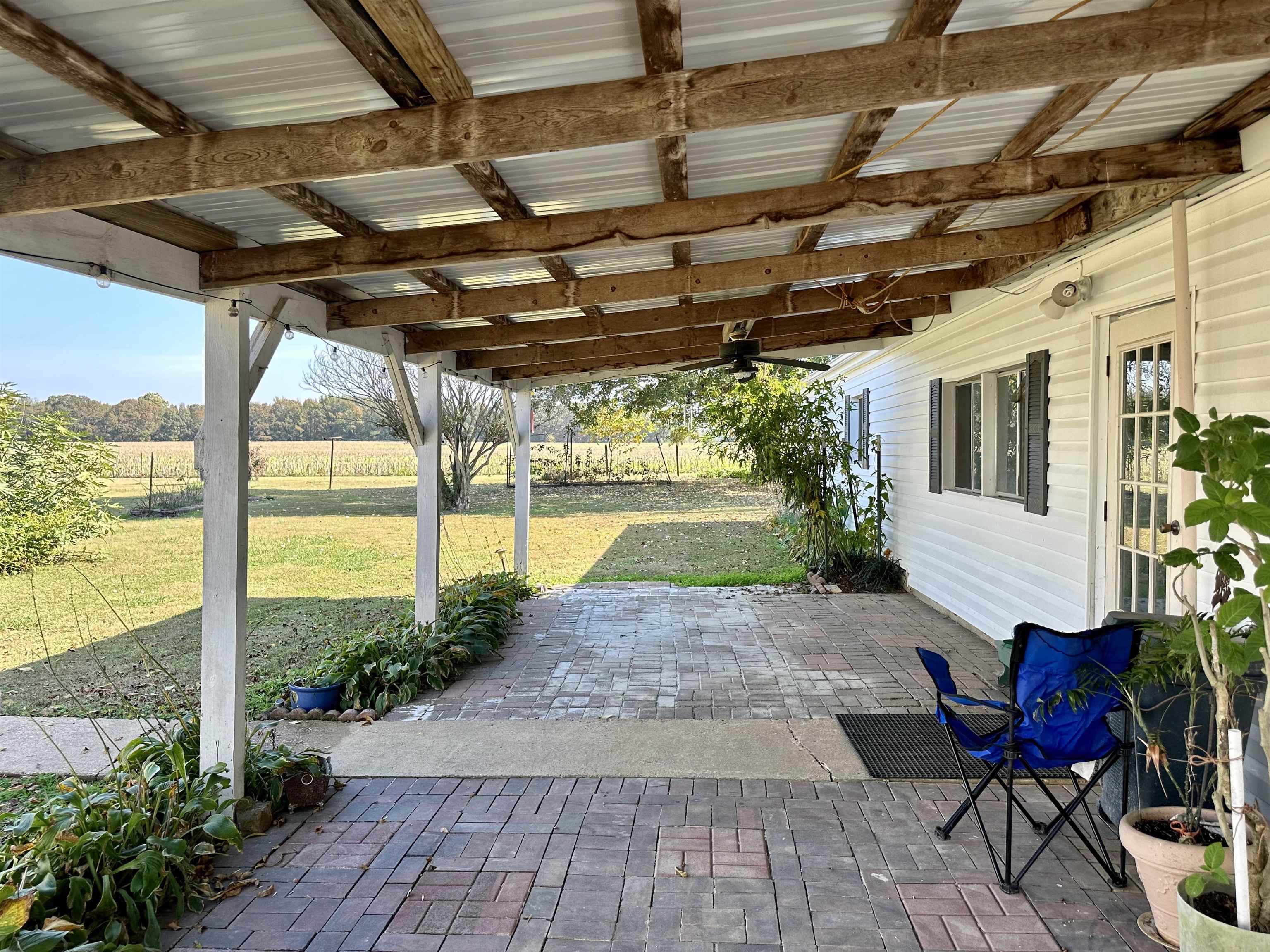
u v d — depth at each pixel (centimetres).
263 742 376
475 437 1736
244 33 186
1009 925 258
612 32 200
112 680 586
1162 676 267
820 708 479
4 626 780
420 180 287
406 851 315
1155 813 261
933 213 396
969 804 311
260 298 371
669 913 269
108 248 288
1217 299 337
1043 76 200
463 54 206
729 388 1270
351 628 756
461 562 1141
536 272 442
